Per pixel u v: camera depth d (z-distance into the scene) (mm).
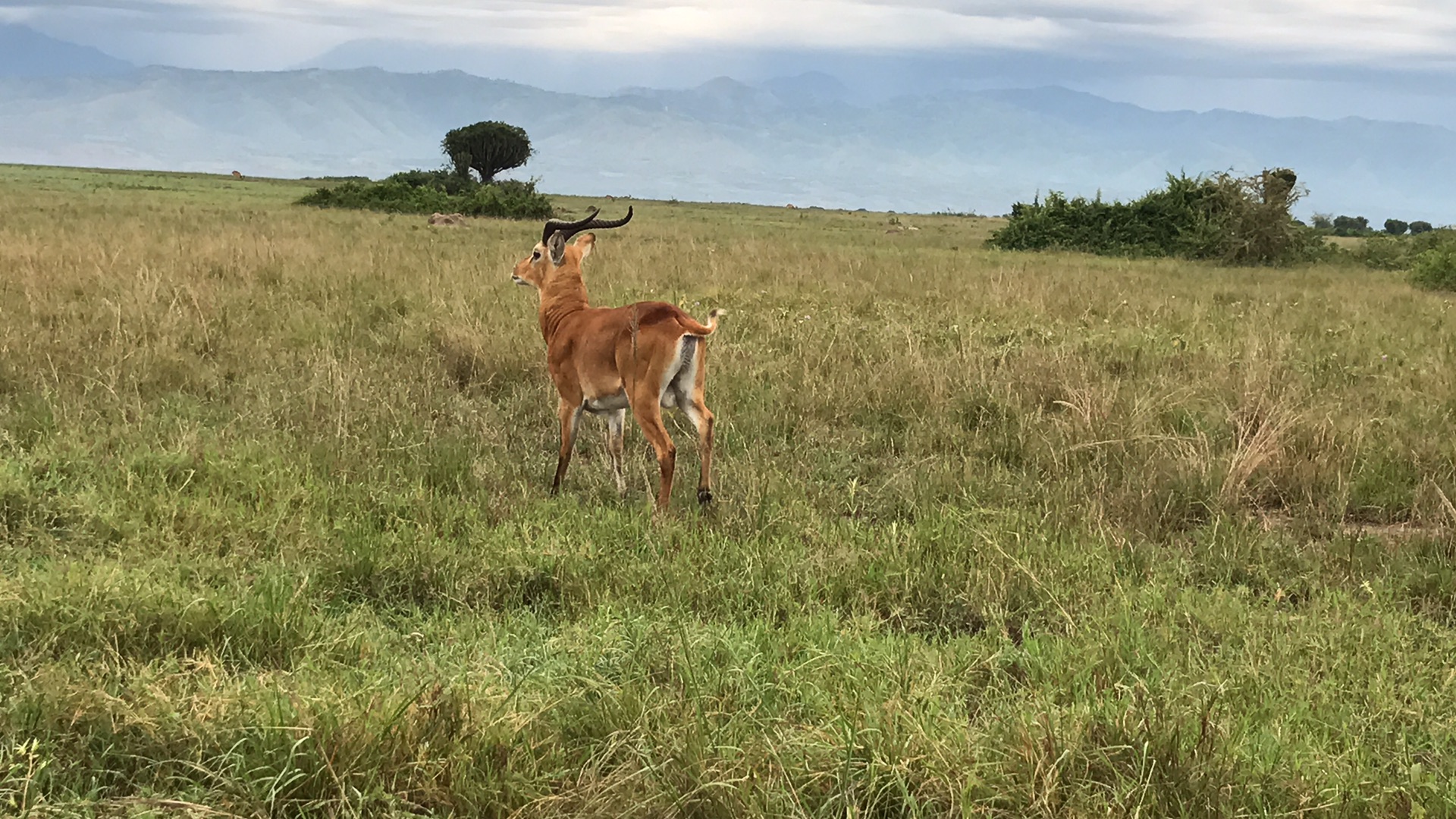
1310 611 5176
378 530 5945
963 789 3270
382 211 43688
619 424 7238
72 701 3586
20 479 5797
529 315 12430
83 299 12508
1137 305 16172
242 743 3461
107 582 4469
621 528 6168
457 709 3627
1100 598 5320
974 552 5844
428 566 5367
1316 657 4590
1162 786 3395
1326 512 7098
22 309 11508
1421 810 3303
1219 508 6891
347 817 3205
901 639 4742
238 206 40031
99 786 3354
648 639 4402
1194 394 9719
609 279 16828
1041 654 4566
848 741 3471
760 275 18828
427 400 8820
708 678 4086
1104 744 3605
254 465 6605
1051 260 30266
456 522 6141
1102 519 6594
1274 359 11156
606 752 3566
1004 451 8156
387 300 13438
